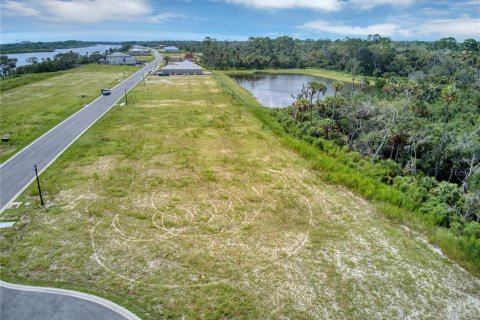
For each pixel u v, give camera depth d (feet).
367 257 81.87
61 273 70.13
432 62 397.60
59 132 162.30
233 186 114.83
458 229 94.38
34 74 379.35
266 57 569.64
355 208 105.09
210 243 83.61
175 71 408.05
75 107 213.46
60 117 188.14
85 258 75.36
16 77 353.10
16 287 65.31
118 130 170.19
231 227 90.89
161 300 64.49
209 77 391.86
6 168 119.14
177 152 143.02
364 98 224.74
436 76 322.75
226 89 307.99
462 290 73.20
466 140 147.95
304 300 67.26
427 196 112.37
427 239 91.15
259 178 122.01
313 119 191.83
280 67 555.28
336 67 531.91
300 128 183.83
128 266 73.61
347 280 73.72
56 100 235.61
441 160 141.90
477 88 278.46
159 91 286.66
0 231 82.99
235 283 70.54
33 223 87.30
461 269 79.87
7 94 259.60
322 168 132.36
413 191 114.62
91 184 110.11
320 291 70.03
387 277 75.51
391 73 429.79
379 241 88.69
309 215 99.35
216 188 112.68
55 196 101.40
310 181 121.80
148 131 170.30
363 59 479.82
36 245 78.69
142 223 90.58
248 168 130.62
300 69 551.18
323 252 82.74
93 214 92.99
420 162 144.25
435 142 146.41
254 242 84.99
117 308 61.46
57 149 139.23
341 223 96.17
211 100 255.70
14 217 89.45
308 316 63.41
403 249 85.92
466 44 558.97
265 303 65.72
